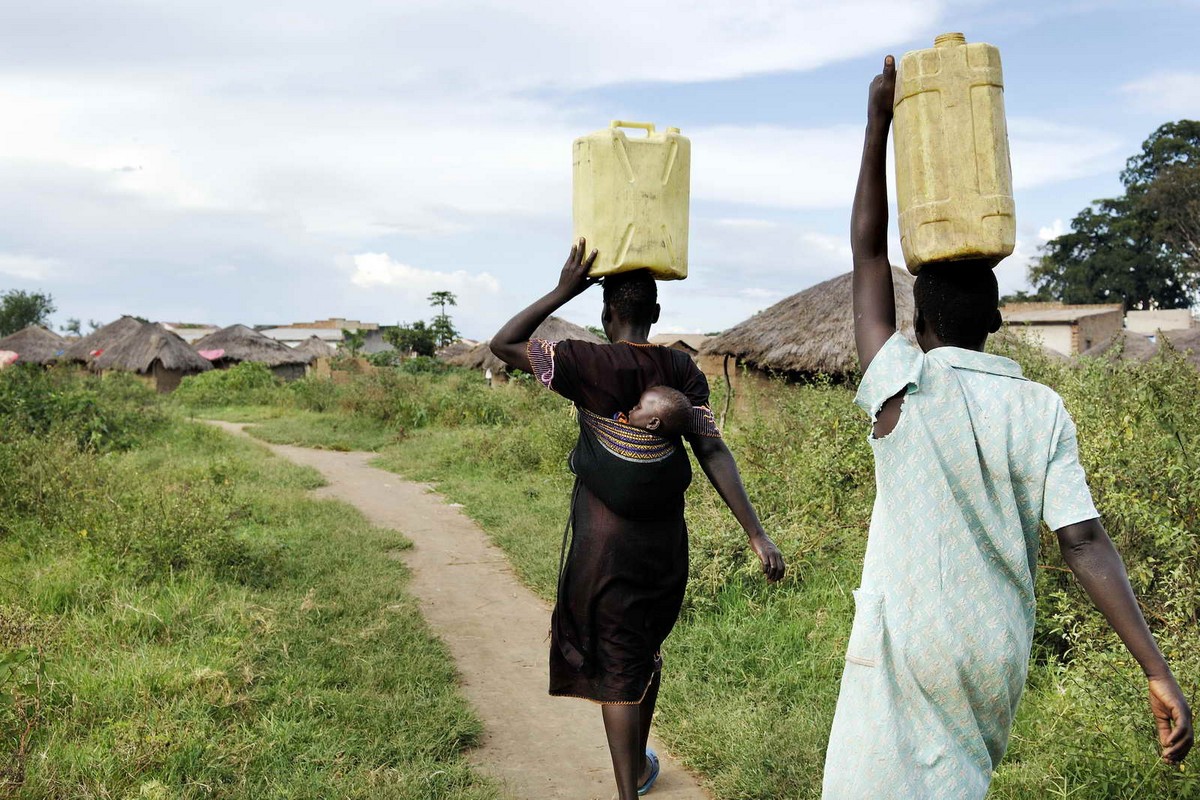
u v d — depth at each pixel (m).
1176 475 4.11
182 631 4.99
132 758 3.42
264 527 8.20
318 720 3.95
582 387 2.91
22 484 7.71
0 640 4.38
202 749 3.58
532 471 11.81
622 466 2.88
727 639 4.91
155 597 5.57
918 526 1.87
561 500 9.67
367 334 64.50
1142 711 3.03
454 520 9.22
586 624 2.98
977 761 1.87
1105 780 2.99
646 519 2.95
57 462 8.33
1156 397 5.12
